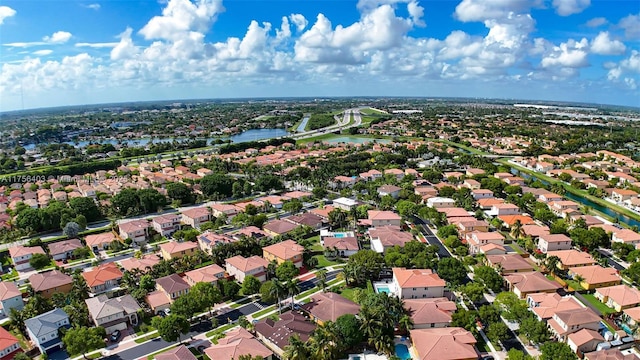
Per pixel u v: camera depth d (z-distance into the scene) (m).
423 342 102.62
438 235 187.75
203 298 121.06
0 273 156.50
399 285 130.75
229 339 105.00
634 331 113.25
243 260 149.88
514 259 151.25
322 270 155.62
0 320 125.06
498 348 107.31
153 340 113.44
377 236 176.38
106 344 111.31
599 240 168.25
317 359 98.19
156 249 177.62
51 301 126.38
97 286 138.50
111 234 187.50
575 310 113.69
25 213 197.62
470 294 125.81
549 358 97.25
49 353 107.88
